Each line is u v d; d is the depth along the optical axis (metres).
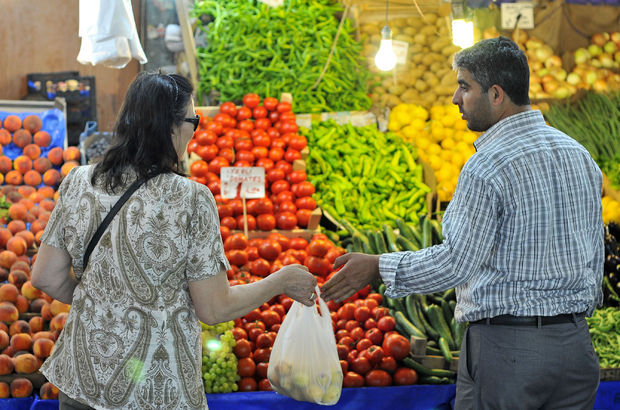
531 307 2.20
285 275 2.22
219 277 1.98
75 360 1.94
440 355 3.42
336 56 5.68
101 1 4.00
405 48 5.77
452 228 2.21
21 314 3.66
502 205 2.17
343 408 3.23
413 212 5.11
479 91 2.26
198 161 4.62
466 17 5.46
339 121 5.54
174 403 1.91
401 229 4.38
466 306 2.33
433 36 6.02
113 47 4.05
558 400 2.28
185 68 5.95
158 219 1.91
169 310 1.93
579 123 5.59
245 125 4.90
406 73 5.91
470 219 2.17
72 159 4.84
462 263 2.18
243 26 5.59
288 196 4.53
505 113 2.27
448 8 6.00
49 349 3.30
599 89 5.95
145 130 1.95
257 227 4.40
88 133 5.08
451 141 5.59
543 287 2.21
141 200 1.92
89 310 1.94
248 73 5.57
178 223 1.92
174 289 1.95
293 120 5.02
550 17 6.13
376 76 5.89
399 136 5.62
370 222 4.94
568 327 2.23
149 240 1.90
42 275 2.03
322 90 5.67
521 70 2.23
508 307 2.21
